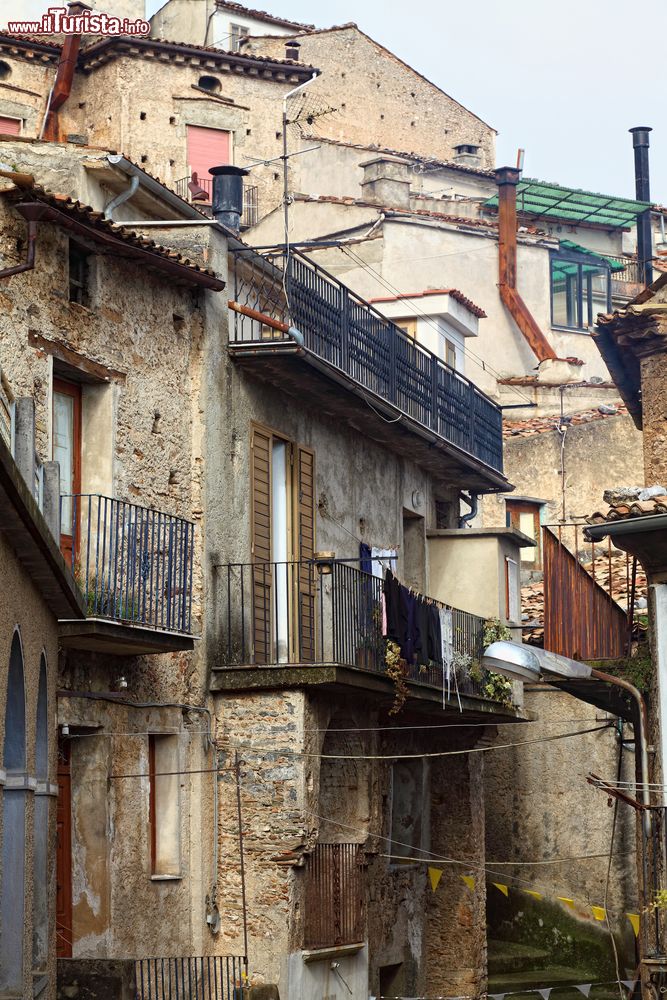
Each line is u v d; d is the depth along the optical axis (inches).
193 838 936.9
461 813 1293.1
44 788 695.1
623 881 1416.1
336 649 1010.7
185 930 924.6
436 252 1942.7
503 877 1472.7
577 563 997.2
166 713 924.0
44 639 693.9
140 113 1964.8
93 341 874.1
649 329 1011.3
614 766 1441.9
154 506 922.1
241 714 965.2
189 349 973.8
